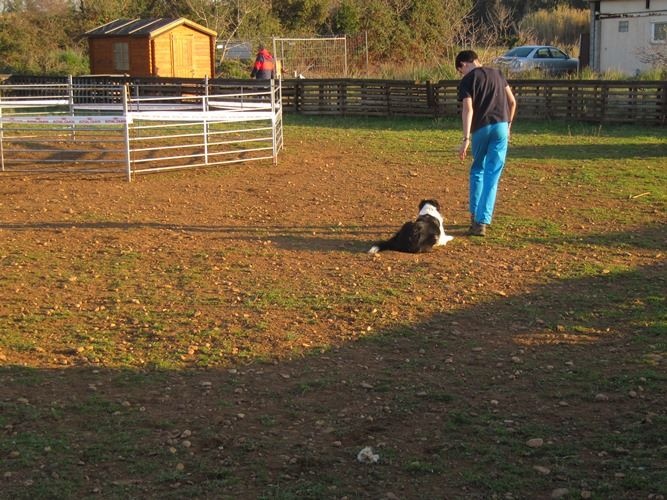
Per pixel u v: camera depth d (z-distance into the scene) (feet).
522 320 22.80
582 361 19.79
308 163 50.70
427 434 16.16
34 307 24.26
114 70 88.84
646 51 91.30
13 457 15.26
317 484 14.26
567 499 13.55
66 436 16.15
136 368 19.70
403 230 30.17
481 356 20.26
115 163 51.49
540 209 36.94
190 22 89.25
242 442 15.85
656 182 42.70
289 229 33.88
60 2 130.62
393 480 14.39
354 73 110.32
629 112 65.31
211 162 50.39
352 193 41.27
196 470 14.83
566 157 51.11
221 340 21.48
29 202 39.70
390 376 19.11
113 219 35.96
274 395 18.13
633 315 22.99
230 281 26.68
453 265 28.30
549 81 67.56
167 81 77.05
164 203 39.40
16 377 19.11
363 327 22.38
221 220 35.65
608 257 29.09
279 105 56.39
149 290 25.82
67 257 29.84
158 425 16.66
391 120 71.72
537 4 168.66
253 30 128.67
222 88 75.51
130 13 134.41
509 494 13.84
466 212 36.58
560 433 16.07
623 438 15.74
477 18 159.74
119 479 14.52
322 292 25.43
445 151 54.65
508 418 16.79
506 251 30.01
